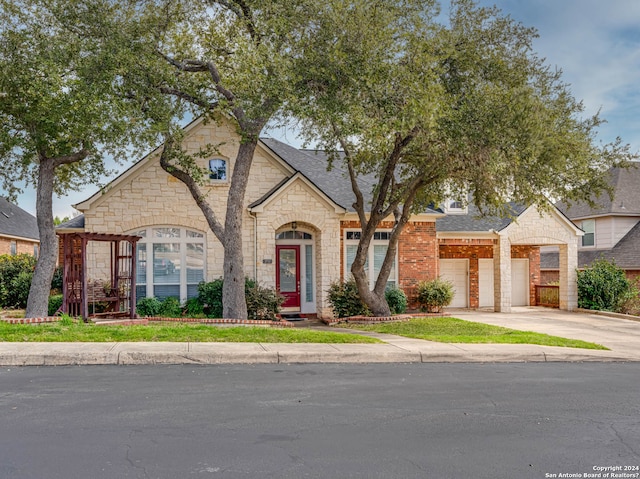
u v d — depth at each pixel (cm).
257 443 593
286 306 2097
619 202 2814
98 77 1408
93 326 1335
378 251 2169
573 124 1594
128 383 862
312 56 1385
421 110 1293
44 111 1388
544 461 564
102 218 1873
